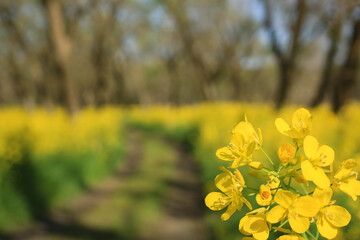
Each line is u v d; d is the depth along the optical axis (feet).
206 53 95.61
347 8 29.22
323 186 2.76
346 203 6.39
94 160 29.91
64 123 34.65
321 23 35.27
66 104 35.70
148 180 29.76
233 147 3.27
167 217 20.45
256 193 3.14
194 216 20.18
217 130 33.94
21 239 17.31
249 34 94.02
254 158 16.28
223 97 150.82
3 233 17.58
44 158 24.09
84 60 112.16
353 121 27.63
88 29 81.97
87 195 25.26
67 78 35.58
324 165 2.84
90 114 49.19
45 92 90.17
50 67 69.15
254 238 2.93
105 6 63.05
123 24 90.74
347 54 31.91
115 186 28.12
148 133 73.10
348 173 2.97
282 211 2.78
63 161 25.53
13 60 86.33
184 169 33.63
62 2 41.06
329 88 44.93
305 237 2.83
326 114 31.09
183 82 138.31
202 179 25.26
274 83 142.20
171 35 98.94
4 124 33.53
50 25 34.60
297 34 38.04
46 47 69.92
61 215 20.94
